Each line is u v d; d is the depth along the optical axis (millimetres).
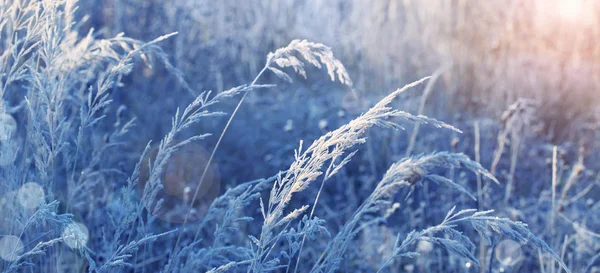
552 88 5250
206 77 5875
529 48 5664
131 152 4379
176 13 6027
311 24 6645
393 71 5812
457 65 5621
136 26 5926
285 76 2141
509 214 3342
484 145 4262
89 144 3479
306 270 3047
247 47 6305
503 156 4207
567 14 5551
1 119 2328
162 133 4695
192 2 6199
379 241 3221
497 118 4930
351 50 6066
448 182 2090
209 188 4105
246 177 4316
